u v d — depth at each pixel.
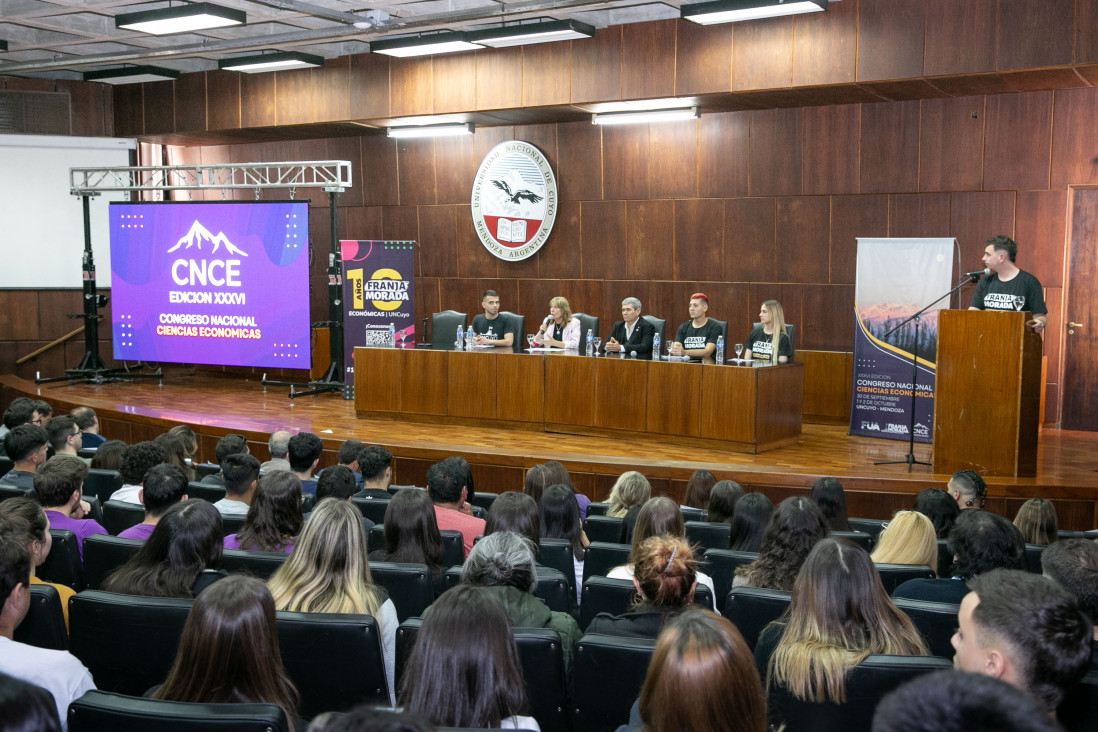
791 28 8.31
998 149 8.52
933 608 2.57
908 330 8.09
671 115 9.69
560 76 9.54
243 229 10.73
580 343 8.79
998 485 6.18
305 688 2.42
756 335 7.97
